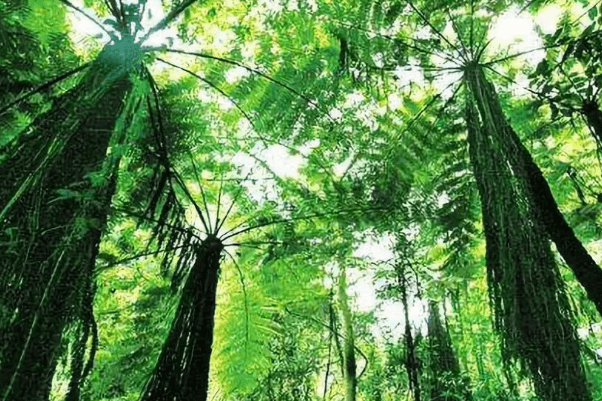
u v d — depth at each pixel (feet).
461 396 23.73
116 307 17.60
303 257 15.69
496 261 7.63
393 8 12.27
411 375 23.79
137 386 12.30
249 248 15.23
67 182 5.94
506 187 7.94
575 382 6.48
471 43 11.34
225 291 15.47
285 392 26.35
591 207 13.19
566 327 6.87
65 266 5.30
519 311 6.95
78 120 6.02
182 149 10.91
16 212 5.25
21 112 7.21
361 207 15.12
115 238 14.75
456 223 13.37
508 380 7.02
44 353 4.96
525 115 13.74
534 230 7.57
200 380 8.42
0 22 7.48
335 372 34.78
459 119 13.26
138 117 6.93
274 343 25.88
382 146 15.17
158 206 10.86
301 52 13.38
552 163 15.44
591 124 10.97
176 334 8.75
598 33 10.11
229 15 17.33
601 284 8.87
